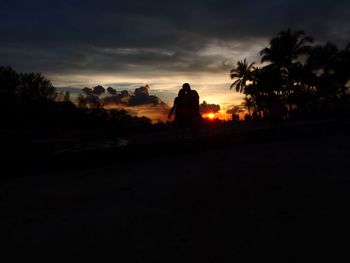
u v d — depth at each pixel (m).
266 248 3.40
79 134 23.02
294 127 11.96
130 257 3.38
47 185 6.48
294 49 59.59
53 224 4.35
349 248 3.29
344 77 60.44
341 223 3.85
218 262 3.20
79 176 7.18
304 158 7.62
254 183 5.71
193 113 10.52
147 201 5.08
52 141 14.34
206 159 8.27
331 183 5.45
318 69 60.19
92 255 3.46
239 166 7.14
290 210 4.36
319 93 61.19
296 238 3.57
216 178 6.20
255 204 4.66
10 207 5.15
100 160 8.38
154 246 3.58
